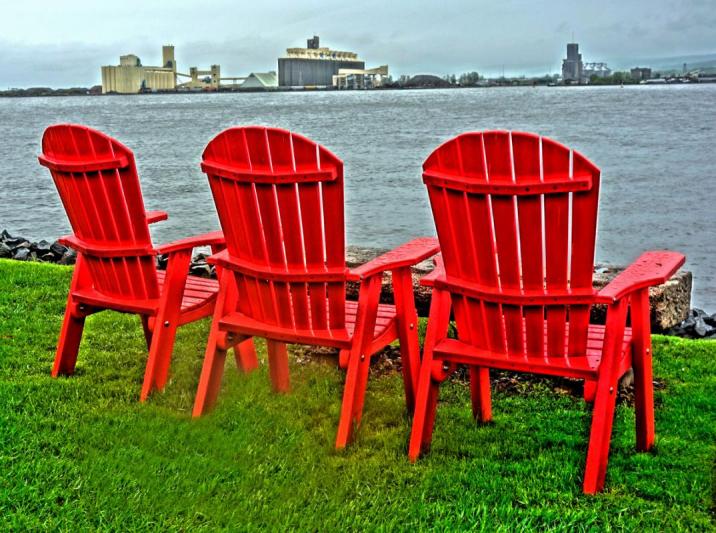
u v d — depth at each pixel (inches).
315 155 124.3
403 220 628.7
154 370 154.9
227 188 133.6
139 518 110.9
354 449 134.3
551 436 140.8
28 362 177.8
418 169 1051.3
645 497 119.1
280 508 114.6
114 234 153.0
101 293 164.2
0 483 118.1
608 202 706.2
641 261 130.0
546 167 109.0
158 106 5639.8
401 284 141.6
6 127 2512.3
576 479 123.9
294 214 129.0
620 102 3961.6
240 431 139.9
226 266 140.1
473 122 2357.3
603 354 117.2
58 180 154.7
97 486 118.6
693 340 202.7
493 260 118.2
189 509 114.0
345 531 108.9
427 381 129.0
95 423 142.3
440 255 144.2
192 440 136.0
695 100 4158.5
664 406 155.6
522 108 3435.0
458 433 142.5
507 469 127.9
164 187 842.8
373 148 1453.0
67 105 6663.4
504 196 112.4
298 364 181.3
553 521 111.2
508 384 168.4
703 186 812.0
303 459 130.1
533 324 119.5
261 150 127.6
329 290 133.3
